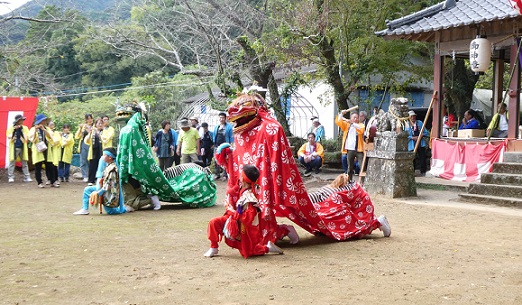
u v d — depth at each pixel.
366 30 21.05
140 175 10.82
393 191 13.09
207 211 11.06
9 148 17.48
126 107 10.88
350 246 7.62
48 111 24.06
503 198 11.96
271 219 7.25
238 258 6.82
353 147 15.65
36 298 5.10
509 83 14.36
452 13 15.56
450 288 5.44
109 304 4.93
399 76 23.98
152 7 27.98
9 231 8.55
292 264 6.51
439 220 9.98
